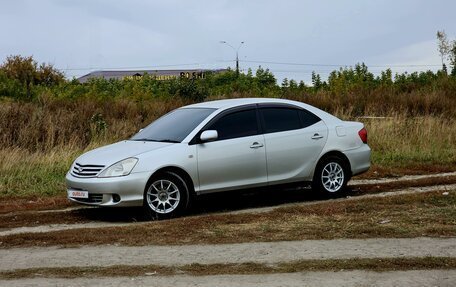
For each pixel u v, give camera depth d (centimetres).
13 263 634
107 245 705
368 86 2898
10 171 1298
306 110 1027
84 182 883
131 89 2878
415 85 2920
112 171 870
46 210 998
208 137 916
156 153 888
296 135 994
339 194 1032
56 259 646
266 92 2772
